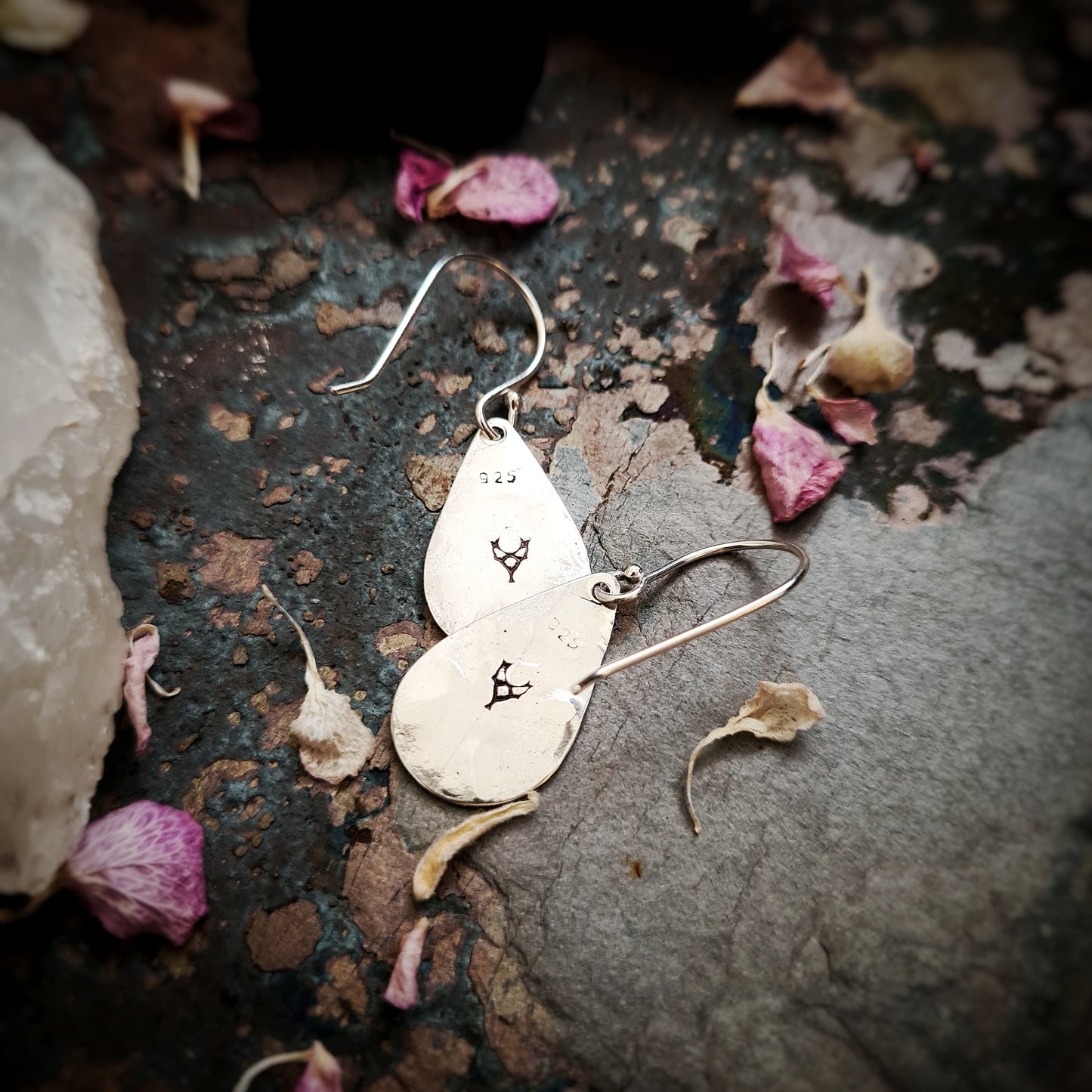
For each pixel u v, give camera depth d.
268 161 0.13
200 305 0.12
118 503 0.11
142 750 0.10
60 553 0.10
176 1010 0.09
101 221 0.13
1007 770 0.10
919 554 0.11
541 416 0.12
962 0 0.14
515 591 0.11
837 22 0.14
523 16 0.12
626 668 0.11
